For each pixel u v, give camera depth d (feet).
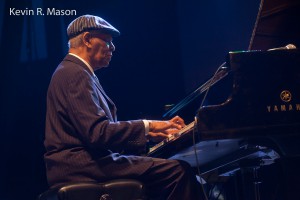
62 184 8.24
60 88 8.80
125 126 8.45
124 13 18.17
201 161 10.68
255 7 17.11
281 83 7.95
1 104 16.96
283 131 7.79
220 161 10.69
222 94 9.07
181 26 18.30
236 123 7.73
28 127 17.12
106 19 18.06
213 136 7.64
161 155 9.18
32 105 17.20
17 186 16.92
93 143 8.29
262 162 10.46
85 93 8.57
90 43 9.58
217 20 18.01
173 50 18.21
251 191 9.66
